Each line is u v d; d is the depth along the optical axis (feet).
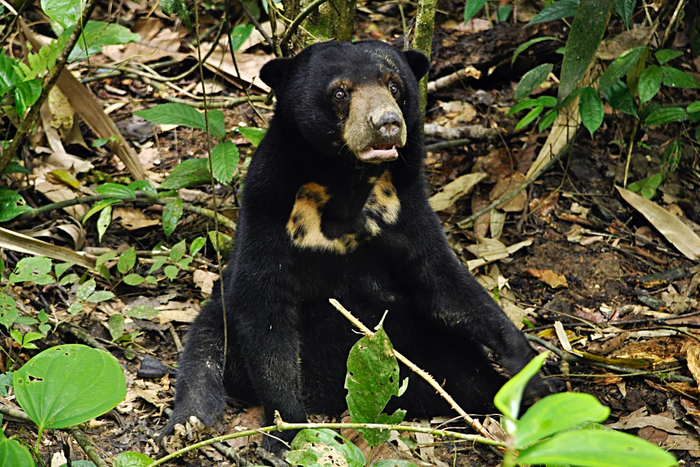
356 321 18.17
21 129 29.30
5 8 38.83
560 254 33.83
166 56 42.73
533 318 30.96
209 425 24.43
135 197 31.14
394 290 26.48
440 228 26.07
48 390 18.04
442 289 25.58
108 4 44.50
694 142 38.29
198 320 27.30
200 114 31.50
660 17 36.52
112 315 28.66
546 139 38.45
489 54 40.29
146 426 25.02
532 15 43.45
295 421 24.06
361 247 25.49
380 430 17.94
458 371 26.17
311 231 24.85
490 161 37.42
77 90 34.83
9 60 29.12
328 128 23.59
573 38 30.17
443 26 43.52
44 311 28.19
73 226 32.19
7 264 30.32
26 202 33.86
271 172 24.49
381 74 23.75
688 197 36.60
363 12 45.19
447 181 37.22
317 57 24.34
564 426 9.83
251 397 26.89
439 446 24.53
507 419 9.97
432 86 40.47
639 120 35.37
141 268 32.32
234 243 26.78
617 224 35.29
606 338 29.45
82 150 37.99
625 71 31.81
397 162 25.16
